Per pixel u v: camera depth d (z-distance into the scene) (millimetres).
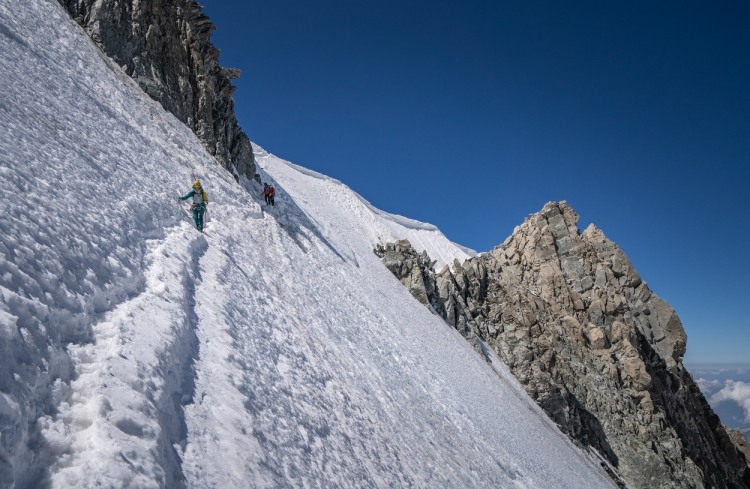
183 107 28047
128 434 4801
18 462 3719
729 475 54781
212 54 33688
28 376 4266
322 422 9961
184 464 5426
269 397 8641
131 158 14906
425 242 87938
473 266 56219
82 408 4719
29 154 8156
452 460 18359
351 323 23625
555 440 37281
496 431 28234
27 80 12539
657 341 58406
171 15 30094
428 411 21828
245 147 35812
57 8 21750
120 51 25062
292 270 22250
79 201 8391
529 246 61562
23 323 4605
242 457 6363
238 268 14641
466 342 44906
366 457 10930
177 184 16984
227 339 9078
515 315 52562
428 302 46406
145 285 8359
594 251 62000
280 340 12031
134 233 9695
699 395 60562
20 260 5238
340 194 73188
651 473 42875
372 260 46906
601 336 52688
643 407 48469
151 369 5996
